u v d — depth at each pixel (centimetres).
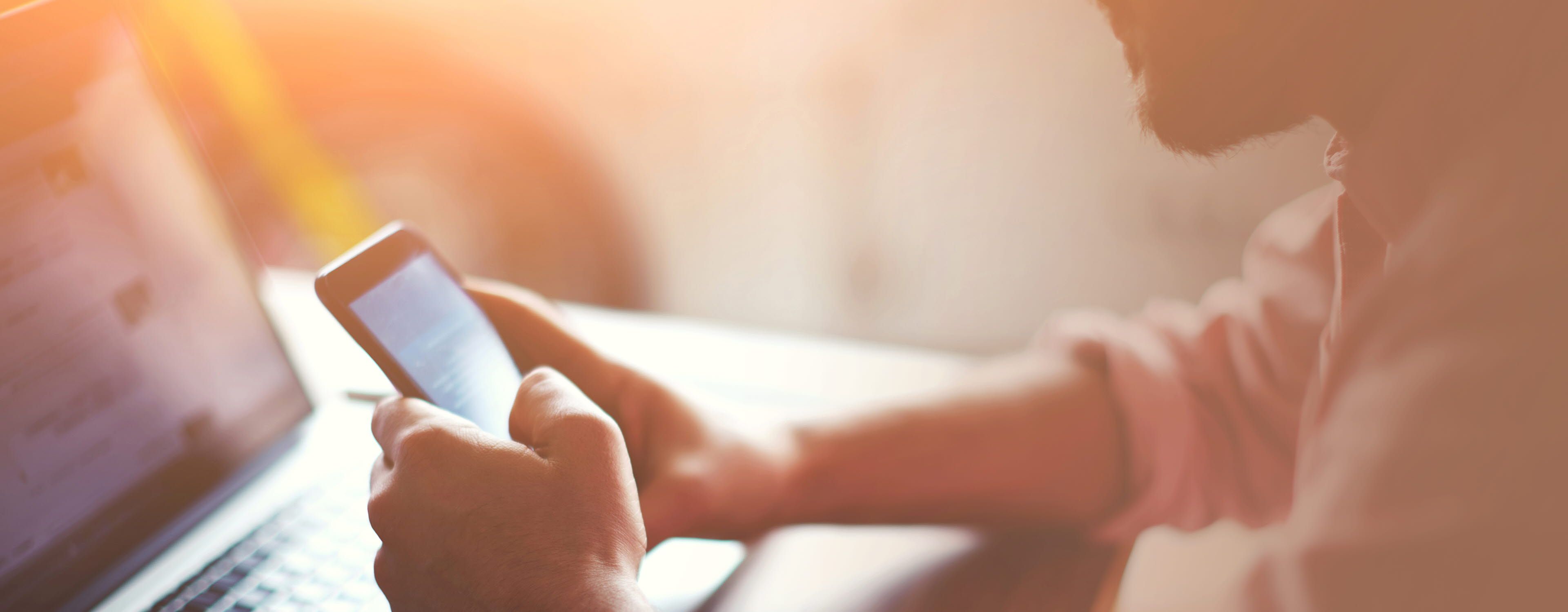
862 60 201
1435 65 86
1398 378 83
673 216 238
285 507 107
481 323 104
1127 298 203
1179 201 187
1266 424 105
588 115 231
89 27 104
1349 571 82
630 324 129
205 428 109
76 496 102
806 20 201
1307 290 105
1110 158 190
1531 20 83
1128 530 106
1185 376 107
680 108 221
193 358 108
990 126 197
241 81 249
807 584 100
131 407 105
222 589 101
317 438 114
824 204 222
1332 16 90
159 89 107
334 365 124
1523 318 80
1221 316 108
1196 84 95
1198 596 135
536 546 88
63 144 102
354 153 253
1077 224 200
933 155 206
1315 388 98
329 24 238
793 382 120
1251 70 93
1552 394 77
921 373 120
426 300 102
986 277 215
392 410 94
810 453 104
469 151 245
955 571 101
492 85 235
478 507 88
